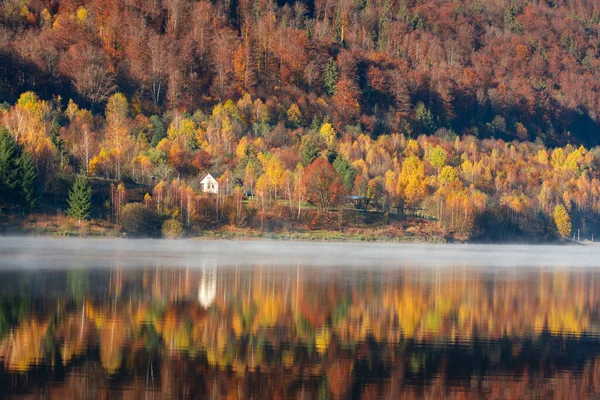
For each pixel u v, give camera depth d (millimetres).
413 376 98750
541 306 154750
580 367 105000
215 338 115188
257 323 127625
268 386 92875
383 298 159750
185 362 101562
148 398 87125
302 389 92312
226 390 90875
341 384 94562
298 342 114438
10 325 119125
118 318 127812
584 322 137125
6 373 93938
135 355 104000
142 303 143750
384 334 121750
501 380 98125
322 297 159000
